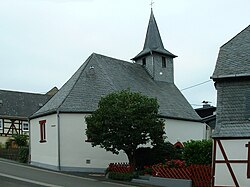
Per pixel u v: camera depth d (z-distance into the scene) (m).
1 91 50.84
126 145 20.83
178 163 19.05
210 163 18.31
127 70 31.84
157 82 33.69
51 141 26.08
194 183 18.05
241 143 16.69
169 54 35.00
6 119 47.06
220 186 16.73
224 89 18.06
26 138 39.19
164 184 18.70
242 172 16.50
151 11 36.78
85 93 26.73
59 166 24.91
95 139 21.02
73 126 25.41
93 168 25.09
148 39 35.78
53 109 26.03
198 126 32.41
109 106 20.88
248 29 20.95
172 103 31.95
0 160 30.42
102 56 30.81
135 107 20.61
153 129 20.72
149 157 22.67
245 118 17.22
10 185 16.45
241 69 18.20
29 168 24.84
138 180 19.97
